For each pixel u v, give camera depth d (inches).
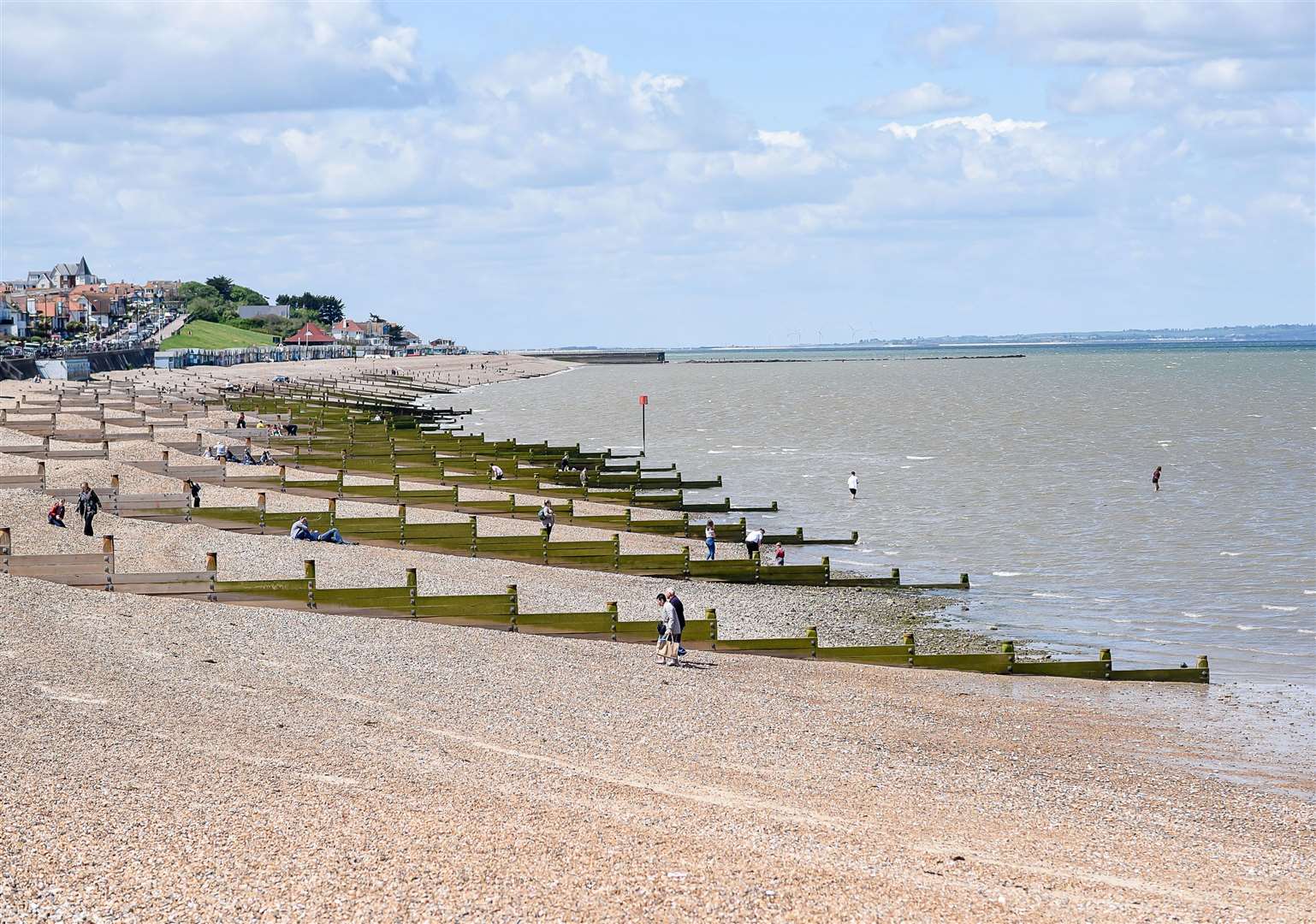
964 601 2185.0
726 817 965.2
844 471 4116.6
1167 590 2279.8
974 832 1009.5
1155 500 3464.6
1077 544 2751.0
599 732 1240.8
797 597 2169.0
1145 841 1023.0
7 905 720.3
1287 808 1144.8
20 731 1047.6
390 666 1460.4
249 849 819.4
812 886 807.1
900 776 1174.3
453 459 3526.1
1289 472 4128.9
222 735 1091.9
